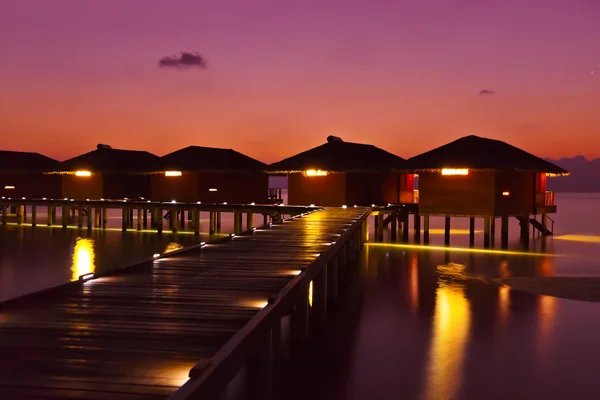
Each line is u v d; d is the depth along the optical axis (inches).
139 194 1473.9
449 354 392.8
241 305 279.9
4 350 207.2
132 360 197.3
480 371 359.6
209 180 1285.7
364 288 641.6
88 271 818.8
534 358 385.7
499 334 444.5
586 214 2431.1
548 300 574.2
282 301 282.5
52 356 200.5
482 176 1015.0
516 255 942.4
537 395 322.3
